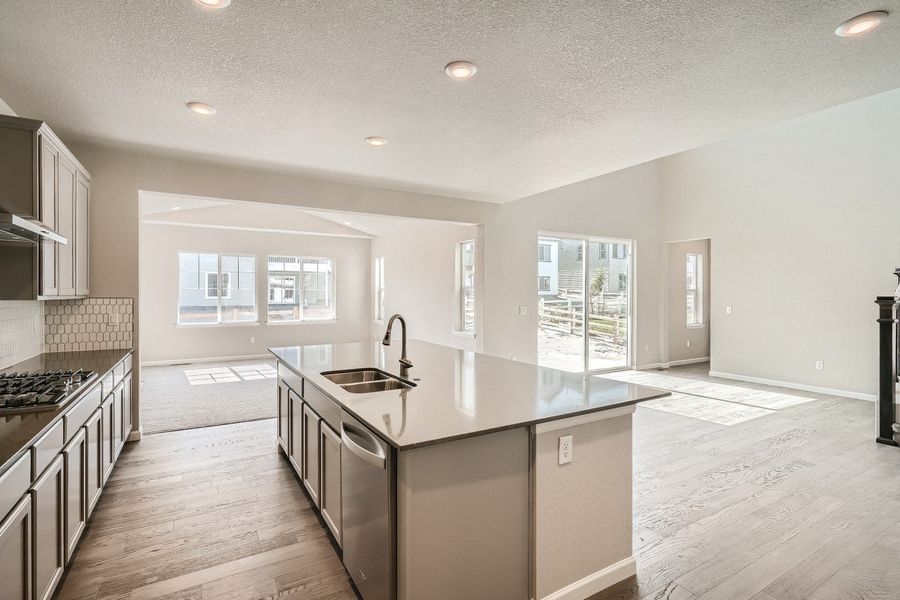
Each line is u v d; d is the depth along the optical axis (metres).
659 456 3.56
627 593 1.95
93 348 3.59
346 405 1.91
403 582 1.54
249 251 8.66
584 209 6.87
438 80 2.45
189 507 2.69
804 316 5.98
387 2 1.78
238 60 2.24
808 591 1.97
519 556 1.77
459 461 1.61
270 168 4.18
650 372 7.37
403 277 8.30
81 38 2.03
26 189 2.31
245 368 7.54
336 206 4.72
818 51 2.14
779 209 6.25
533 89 2.56
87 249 3.44
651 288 7.73
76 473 2.08
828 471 3.26
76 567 2.10
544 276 6.58
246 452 3.61
